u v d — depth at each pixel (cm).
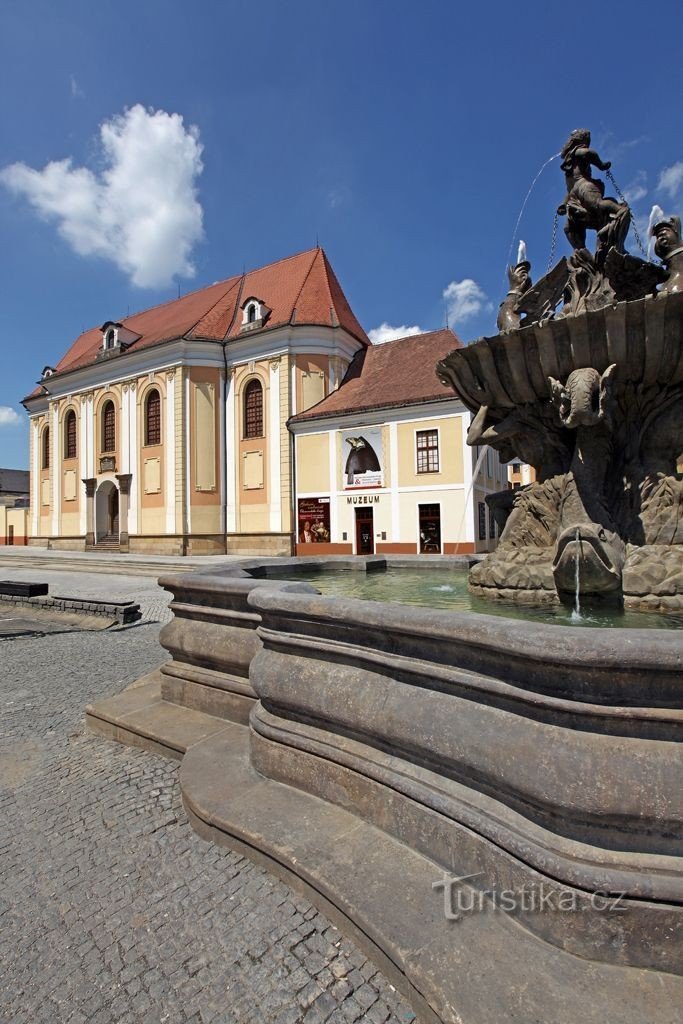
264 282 3494
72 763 372
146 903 227
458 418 2331
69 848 272
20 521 4338
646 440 429
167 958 198
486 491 2520
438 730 209
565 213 494
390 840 228
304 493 2758
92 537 3491
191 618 401
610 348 378
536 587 433
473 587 496
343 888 202
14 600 1169
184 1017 174
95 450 3506
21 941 211
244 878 236
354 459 2608
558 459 473
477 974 162
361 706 240
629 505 426
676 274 425
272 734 282
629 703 167
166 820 291
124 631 923
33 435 4144
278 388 2912
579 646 168
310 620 262
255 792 274
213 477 3056
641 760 164
